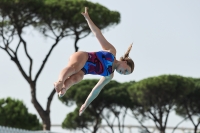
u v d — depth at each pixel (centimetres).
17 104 7906
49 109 7494
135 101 9606
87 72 1919
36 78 7406
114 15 7406
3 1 6712
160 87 8975
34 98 7375
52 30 7312
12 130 4788
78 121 10388
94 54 1948
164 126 9306
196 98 9531
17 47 7294
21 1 6819
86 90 9562
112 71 1992
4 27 7144
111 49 1989
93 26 2003
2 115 7750
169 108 9244
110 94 9744
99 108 9856
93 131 10012
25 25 7156
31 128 7931
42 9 7069
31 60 7338
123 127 9938
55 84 1758
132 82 10119
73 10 7188
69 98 9681
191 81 9175
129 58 2041
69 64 1858
